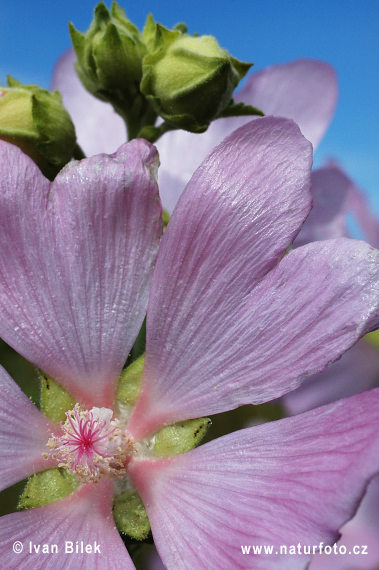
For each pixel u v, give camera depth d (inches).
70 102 6.8
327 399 6.3
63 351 4.7
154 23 5.6
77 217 4.5
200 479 4.4
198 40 5.2
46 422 4.7
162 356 4.7
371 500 5.9
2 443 4.6
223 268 4.4
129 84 5.4
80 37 5.4
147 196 4.5
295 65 6.5
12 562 4.4
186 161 6.6
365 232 6.7
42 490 4.6
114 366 4.8
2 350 5.8
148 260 4.6
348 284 4.2
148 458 4.7
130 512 4.6
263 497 4.1
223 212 4.4
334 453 4.0
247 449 4.4
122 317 4.7
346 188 6.5
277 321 4.4
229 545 4.1
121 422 4.8
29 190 4.5
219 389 4.5
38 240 4.6
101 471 4.6
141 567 5.4
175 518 4.4
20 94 5.2
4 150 4.6
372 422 3.9
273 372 4.4
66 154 5.3
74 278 4.6
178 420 4.7
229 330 4.5
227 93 5.1
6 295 4.6
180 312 4.6
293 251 4.3
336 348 4.2
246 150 4.4
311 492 3.9
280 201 4.3
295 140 4.4
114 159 4.5
